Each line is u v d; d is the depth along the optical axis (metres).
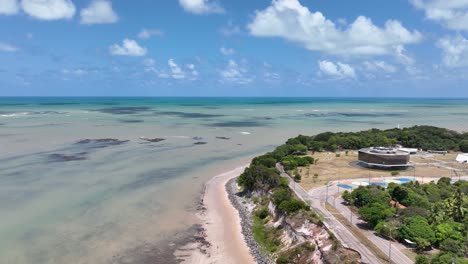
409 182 100.19
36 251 63.81
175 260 63.03
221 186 107.88
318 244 62.50
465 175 121.44
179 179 113.81
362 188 88.81
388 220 71.25
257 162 119.38
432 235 64.50
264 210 82.38
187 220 80.88
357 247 63.44
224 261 63.38
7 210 82.06
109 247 66.62
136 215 82.62
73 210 83.81
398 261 59.03
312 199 91.69
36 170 118.00
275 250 67.06
